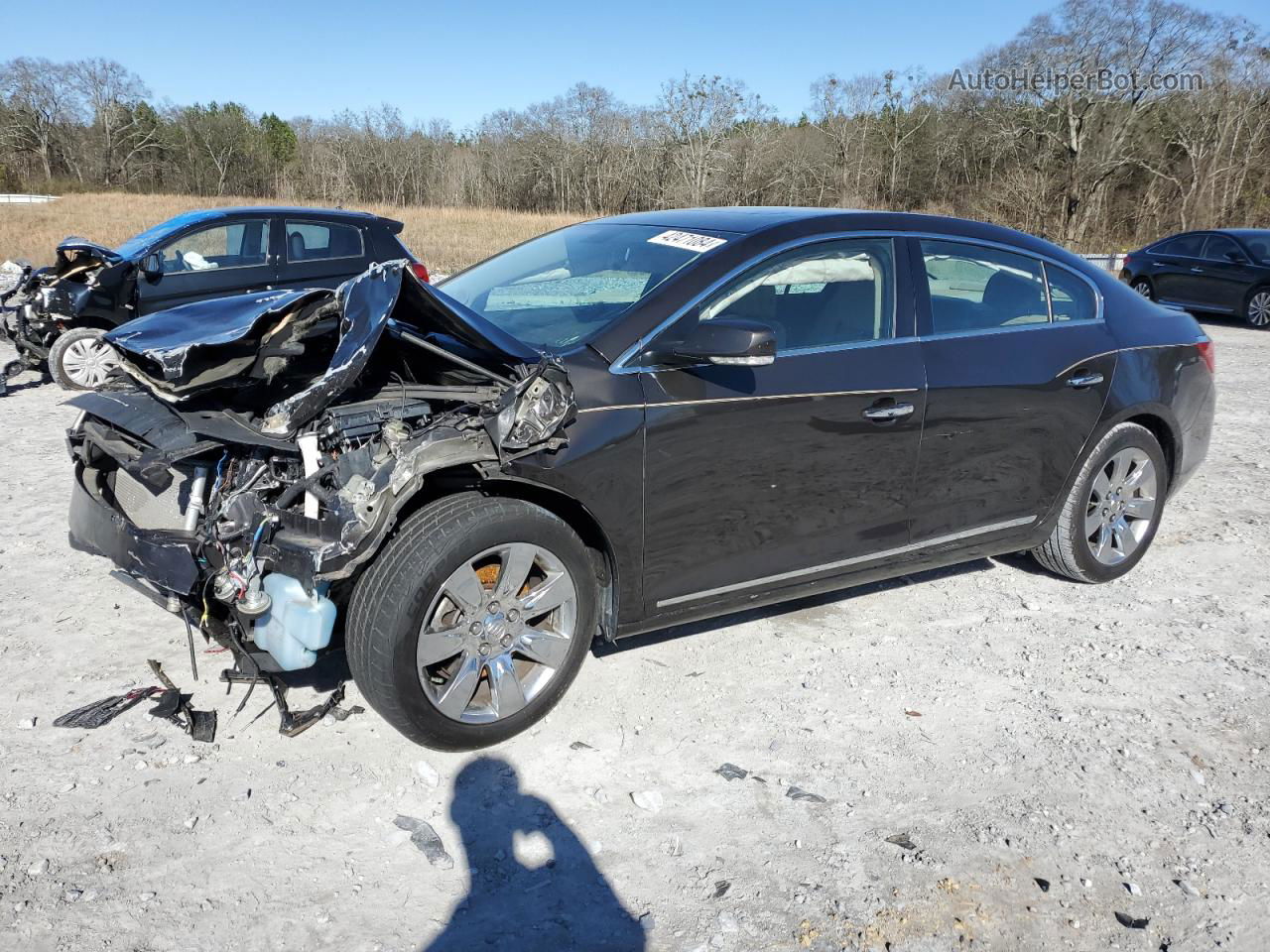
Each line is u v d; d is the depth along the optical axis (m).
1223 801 3.16
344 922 2.52
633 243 4.00
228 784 3.04
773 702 3.65
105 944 2.39
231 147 84.19
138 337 3.29
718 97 64.69
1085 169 46.31
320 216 10.15
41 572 4.56
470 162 75.81
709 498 3.48
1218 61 43.56
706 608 3.66
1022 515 4.41
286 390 3.51
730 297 3.55
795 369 3.59
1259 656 4.14
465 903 2.61
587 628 3.37
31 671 3.68
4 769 3.08
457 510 3.04
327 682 3.65
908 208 64.69
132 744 3.23
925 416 3.89
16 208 46.53
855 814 3.03
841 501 3.80
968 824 3.00
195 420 3.08
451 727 3.12
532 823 2.93
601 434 3.20
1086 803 3.12
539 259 4.30
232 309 3.44
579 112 74.00
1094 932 2.59
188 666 3.74
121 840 2.78
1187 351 4.86
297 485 3.00
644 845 2.86
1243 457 7.23
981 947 2.52
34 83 84.19
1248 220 43.84
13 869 2.64
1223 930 2.62
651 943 2.49
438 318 3.30
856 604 4.54
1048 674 3.94
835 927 2.56
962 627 4.34
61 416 7.96
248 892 2.61
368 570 2.99
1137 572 5.02
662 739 3.39
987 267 4.25
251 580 2.95
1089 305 4.59
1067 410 4.34
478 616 3.11
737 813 3.01
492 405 3.05
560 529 3.21
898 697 3.72
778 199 66.44
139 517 3.42
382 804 2.99
